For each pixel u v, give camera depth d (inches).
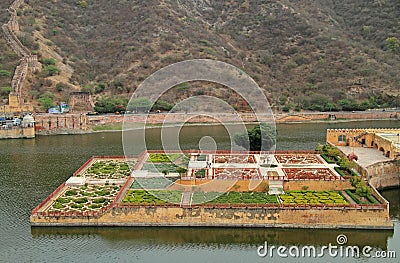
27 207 2635.3
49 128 5295.3
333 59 7805.1
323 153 3368.6
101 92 6638.8
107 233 2301.9
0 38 6870.1
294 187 2628.0
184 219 2305.6
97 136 5093.5
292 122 6053.2
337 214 2274.9
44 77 6432.1
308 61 7829.7
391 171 3026.6
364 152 3420.3
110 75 7076.8
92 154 4033.0
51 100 5915.4
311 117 6190.9
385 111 6432.1
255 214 2285.9
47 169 3476.9
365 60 7687.0
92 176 3068.4
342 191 2605.8
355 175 2704.2
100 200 2556.6
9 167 3558.1
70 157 3912.4
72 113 5536.4
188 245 2213.3
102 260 2047.2
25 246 2174.0
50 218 2340.1
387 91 6978.4
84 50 7790.4
